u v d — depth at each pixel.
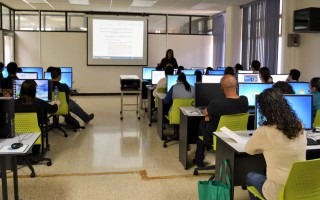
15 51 10.39
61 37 10.56
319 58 6.45
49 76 6.47
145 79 8.10
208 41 11.45
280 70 7.50
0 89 5.08
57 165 4.16
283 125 2.11
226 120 3.38
